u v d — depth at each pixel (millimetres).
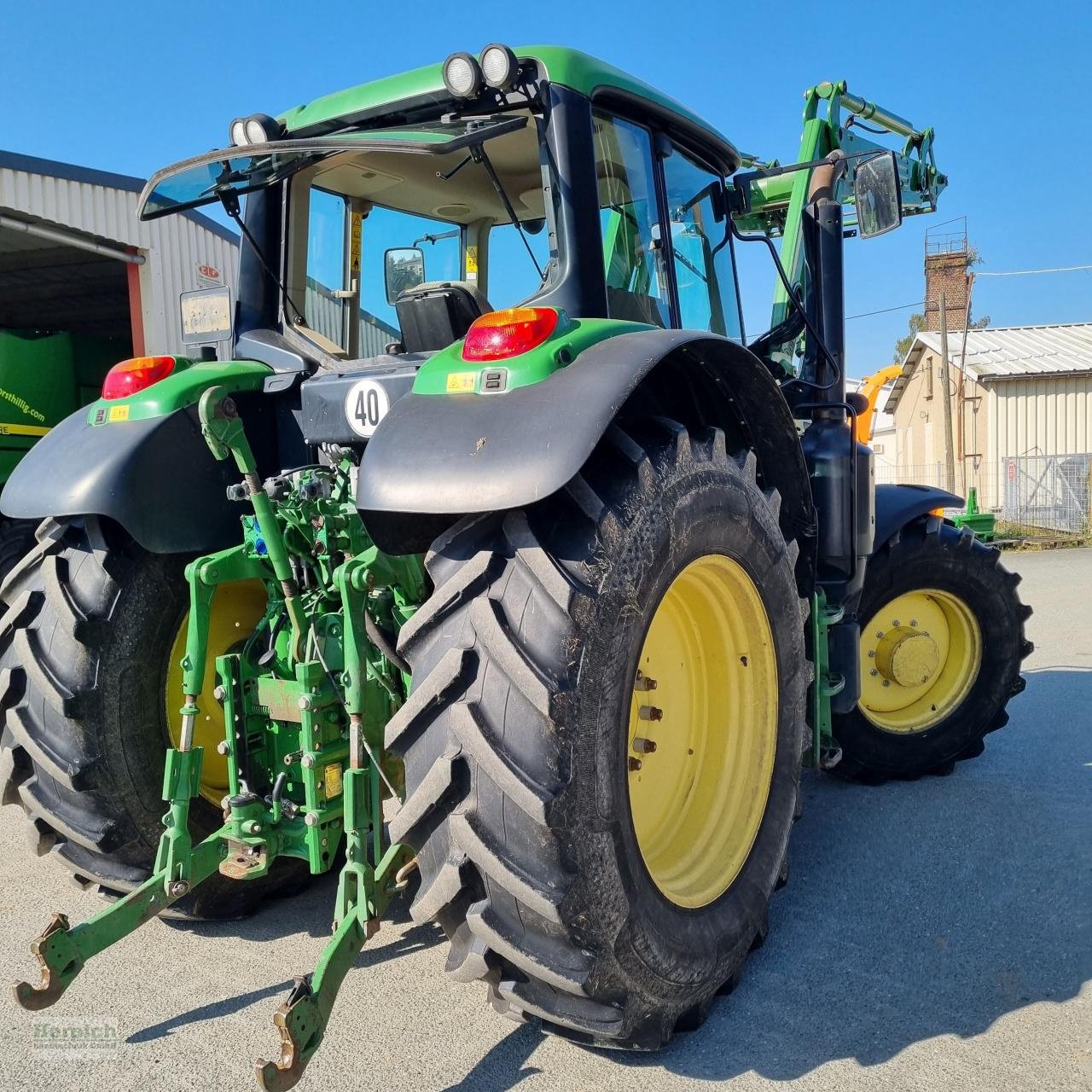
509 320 2055
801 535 2947
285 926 2854
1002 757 4301
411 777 1968
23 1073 2115
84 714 2496
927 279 25547
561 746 1848
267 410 2930
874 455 3428
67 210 10766
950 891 2963
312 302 3119
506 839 1860
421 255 3168
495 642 1891
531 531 1977
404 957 2646
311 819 2311
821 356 3527
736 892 2436
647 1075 2115
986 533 8531
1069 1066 2109
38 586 2609
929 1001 2379
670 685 2551
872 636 3945
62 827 2553
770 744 2598
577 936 1868
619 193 2861
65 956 2139
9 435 9242
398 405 2113
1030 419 22281
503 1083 2094
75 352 10055
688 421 2611
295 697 2355
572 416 1890
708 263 3461
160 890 2348
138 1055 2184
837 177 3609
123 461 2533
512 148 2771
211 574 2357
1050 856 3186
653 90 2920
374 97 2754
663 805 2527
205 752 2842
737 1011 2365
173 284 12016
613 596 1956
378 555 2295
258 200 3039
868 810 3676
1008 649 4090
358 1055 2189
